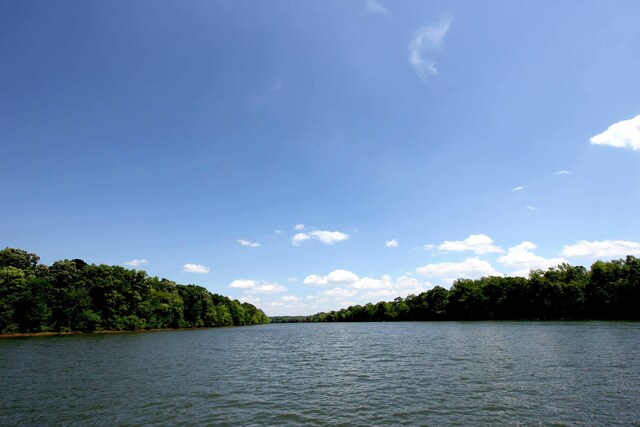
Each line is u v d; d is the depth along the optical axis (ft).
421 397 87.66
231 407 82.07
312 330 533.96
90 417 74.69
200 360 166.09
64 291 377.50
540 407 76.28
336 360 164.96
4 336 320.09
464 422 68.18
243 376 123.34
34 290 345.92
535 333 253.24
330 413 76.38
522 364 127.75
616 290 393.50
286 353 199.11
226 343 269.44
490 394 87.97
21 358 168.55
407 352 183.93
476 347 186.19
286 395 93.86
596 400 80.38
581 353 147.13
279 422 70.59
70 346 229.66
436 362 142.72
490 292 552.00
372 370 131.95
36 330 342.03
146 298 447.42
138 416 75.20
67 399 89.61
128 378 118.32
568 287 437.17
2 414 77.15
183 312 543.39
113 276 408.46
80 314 370.12
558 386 93.76
